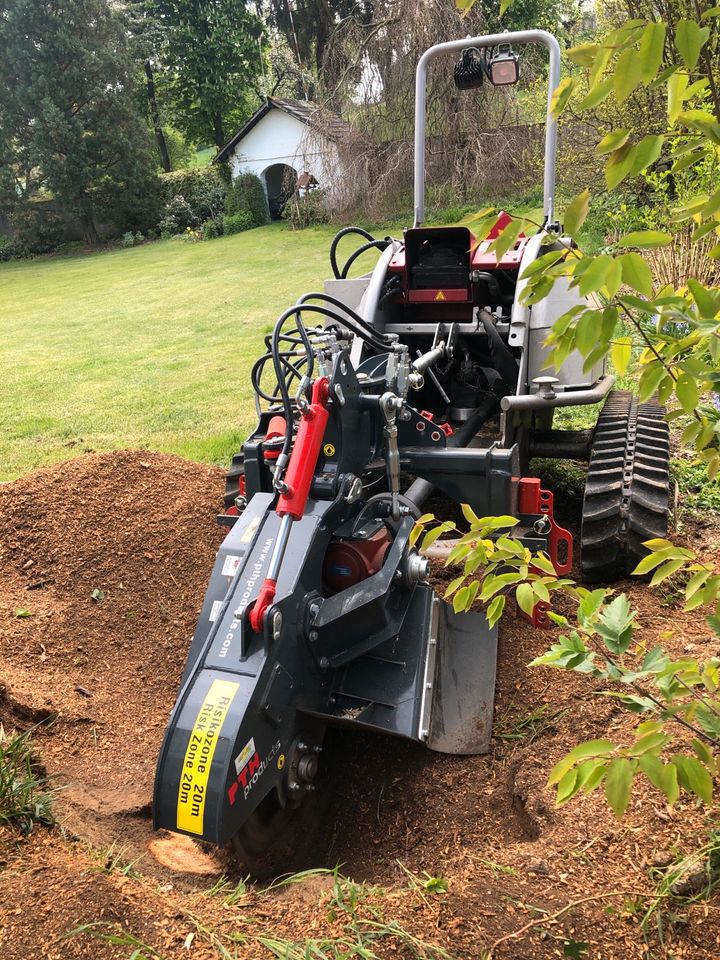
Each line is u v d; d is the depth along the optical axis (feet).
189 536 14.93
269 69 135.85
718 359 5.32
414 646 9.69
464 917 7.09
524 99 61.36
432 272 14.43
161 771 7.71
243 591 8.64
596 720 9.79
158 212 113.60
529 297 5.65
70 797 9.08
